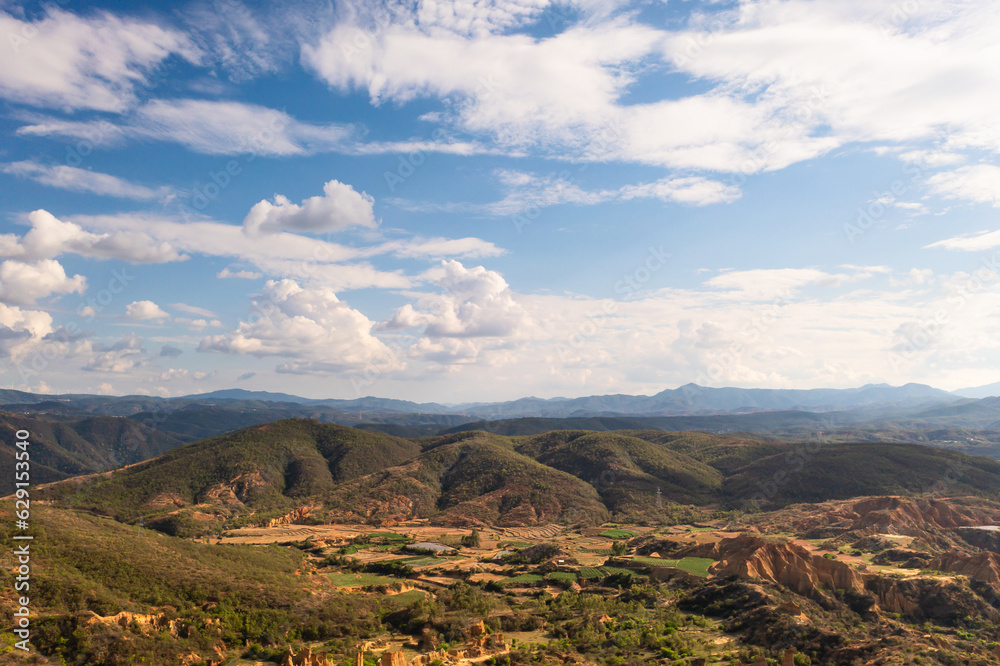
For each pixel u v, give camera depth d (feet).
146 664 241.55
